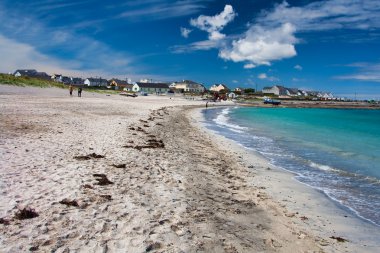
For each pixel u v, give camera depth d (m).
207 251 6.70
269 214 9.92
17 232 6.52
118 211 8.08
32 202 8.05
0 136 15.66
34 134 17.17
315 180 14.68
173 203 9.26
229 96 170.00
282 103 143.62
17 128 18.42
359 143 27.62
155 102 80.44
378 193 12.88
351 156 20.91
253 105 121.44
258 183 13.68
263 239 7.92
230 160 18.25
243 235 7.93
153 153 16.45
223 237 7.55
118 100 69.75
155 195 9.76
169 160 15.41
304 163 18.34
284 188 13.17
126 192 9.63
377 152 22.75
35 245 6.09
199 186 11.75
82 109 36.00
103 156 13.92
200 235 7.41
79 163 12.25
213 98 134.50
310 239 8.37
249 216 9.46
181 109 67.31
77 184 9.71
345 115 86.00
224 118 52.88
